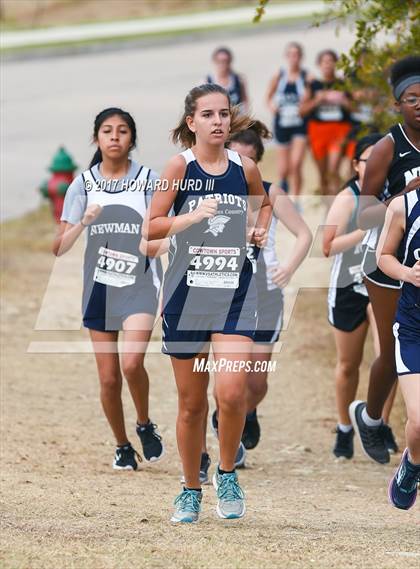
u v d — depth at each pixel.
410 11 22.14
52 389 23.94
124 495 16.23
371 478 18.95
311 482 18.45
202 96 13.39
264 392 18.73
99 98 64.38
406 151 16.09
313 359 27.39
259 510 15.66
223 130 13.35
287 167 41.88
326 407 24.06
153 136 53.31
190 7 109.62
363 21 21.83
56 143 53.00
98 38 88.69
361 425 18.64
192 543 12.73
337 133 37.69
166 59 79.44
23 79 71.88
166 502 15.84
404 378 13.41
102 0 112.19
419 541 13.73
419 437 13.28
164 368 26.52
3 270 34.03
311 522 14.91
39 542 12.48
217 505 14.65
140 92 66.19
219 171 13.55
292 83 40.97
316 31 89.12
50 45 84.56
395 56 22.56
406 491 14.10
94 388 24.34
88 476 17.61
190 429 13.97
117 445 18.36
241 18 99.75
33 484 16.55
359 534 14.06
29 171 48.25
